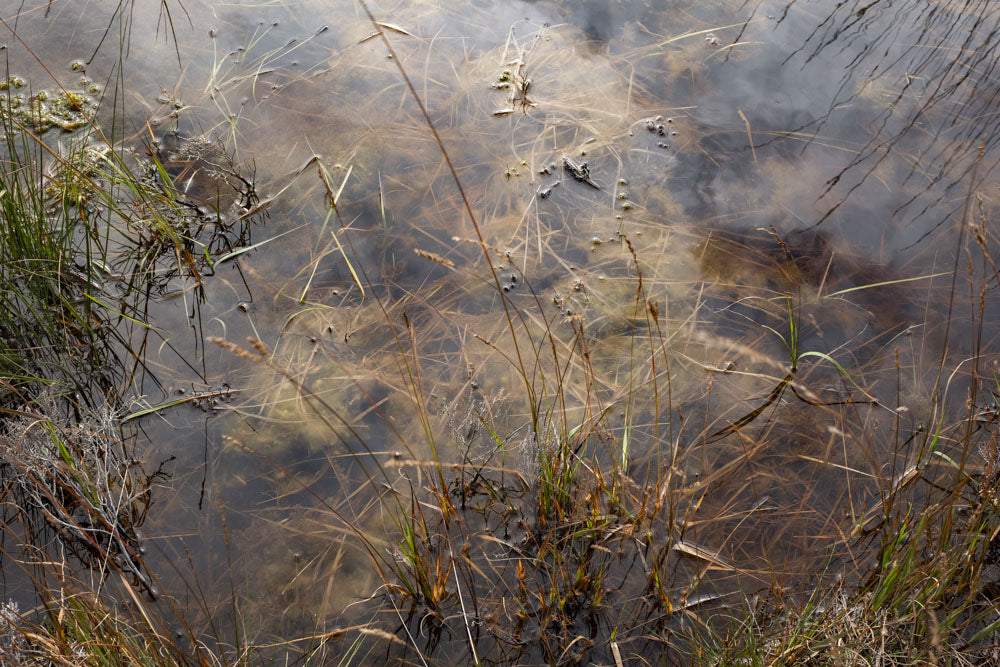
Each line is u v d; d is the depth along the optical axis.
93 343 2.39
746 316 2.64
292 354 2.46
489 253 2.82
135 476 2.12
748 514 2.11
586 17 3.91
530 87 3.50
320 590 1.93
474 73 3.54
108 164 2.94
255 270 2.71
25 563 1.88
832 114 3.38
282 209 2.92
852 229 2.92
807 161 3.17
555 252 2.84
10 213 2.36
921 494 2.14
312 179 3.03
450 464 2.16
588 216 2.97
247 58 3.54
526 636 1.87
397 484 2.15
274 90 3.39
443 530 2.05
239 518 2.05
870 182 3.09
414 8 3.89
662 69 3.60
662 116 3.37
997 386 2.38
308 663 1.80
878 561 2.00
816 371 2.47
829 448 2.26
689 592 1.91
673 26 3.85
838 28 3.84
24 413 2.07
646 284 2.74
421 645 1.85
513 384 2.43
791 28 3.85
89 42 3.54
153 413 2.28
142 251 2.74
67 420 2.22
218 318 2.56
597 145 3.24
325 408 2.32
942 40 3.76
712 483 2.18
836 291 2.71
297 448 2.23
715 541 2.05
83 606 1.73
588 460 2.21
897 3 4.02
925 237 2.88
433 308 2.63
